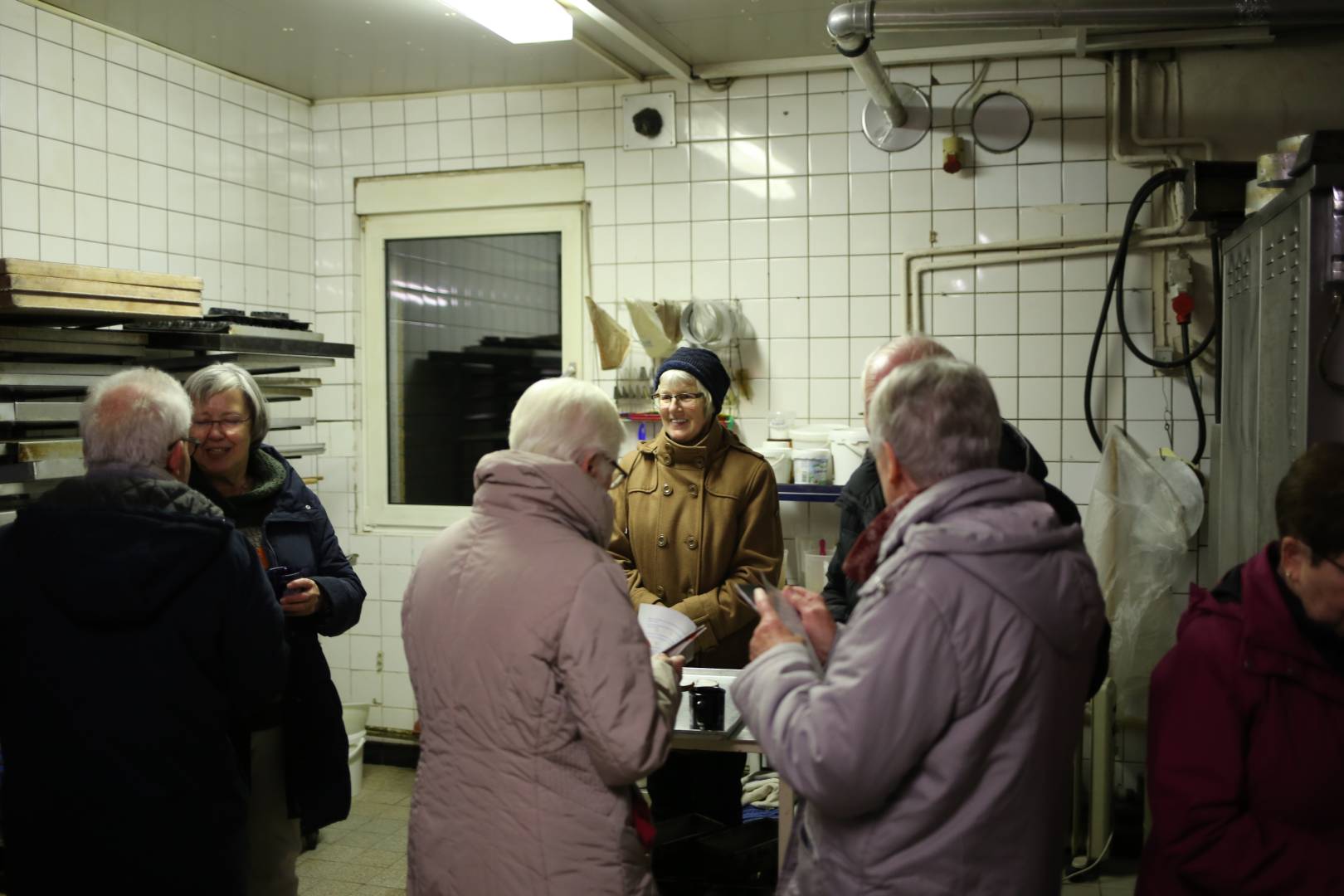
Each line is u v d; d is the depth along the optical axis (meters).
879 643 1.13
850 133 3.34
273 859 2.09
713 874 2.22
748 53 3.28
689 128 3.49
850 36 2.52
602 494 1.52
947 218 3.28
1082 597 1.19
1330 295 2.01
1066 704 1.19
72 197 2.91
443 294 3.82
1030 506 1.20
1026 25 2.48
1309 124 3.03
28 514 1.61
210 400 2.06
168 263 3.23
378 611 3.85
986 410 1.24
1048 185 3.20
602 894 1.40
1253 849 1.22
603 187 3.58
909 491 1.28
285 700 2.11
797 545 3.37
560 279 3.67
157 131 3.19
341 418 3.88
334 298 3.87
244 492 2.17
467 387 3.81
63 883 1.60
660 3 2.81
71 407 2.23
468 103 3.70
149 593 1.58
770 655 1.29
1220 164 2.81
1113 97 3.12
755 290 3.45
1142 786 3.09
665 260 3.53
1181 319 3.00
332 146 3.85
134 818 1.59
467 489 3.82
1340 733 1.21
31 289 2.12
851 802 1.13
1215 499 3.01
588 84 3.57
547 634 1.39
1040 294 3.22
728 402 3.48
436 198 3.76
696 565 2.48
